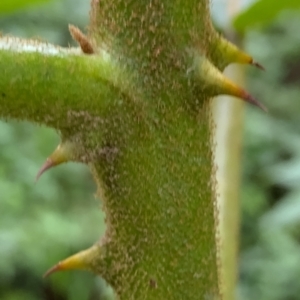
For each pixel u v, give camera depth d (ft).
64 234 1.48
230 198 0.49
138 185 0.37
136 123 0.37
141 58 0.37
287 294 1.45
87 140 0.37
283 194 1.72
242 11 0.51
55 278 1.53
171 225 0.38
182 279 0.38
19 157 1.54
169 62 0.37
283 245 1.52
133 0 0.36
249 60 0.38
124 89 0.36
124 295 0.38
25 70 0.35
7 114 0.36
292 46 2.01
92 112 0.36
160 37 0.36
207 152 0.38
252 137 1.74
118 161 0.37
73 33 0.36
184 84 0.37
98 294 1.58
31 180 1.53
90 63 0.36
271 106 1.96
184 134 0.37
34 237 1.47
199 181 0.38
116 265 0.38
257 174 1.73
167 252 0.38
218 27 0.53
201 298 0.38
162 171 0.37
